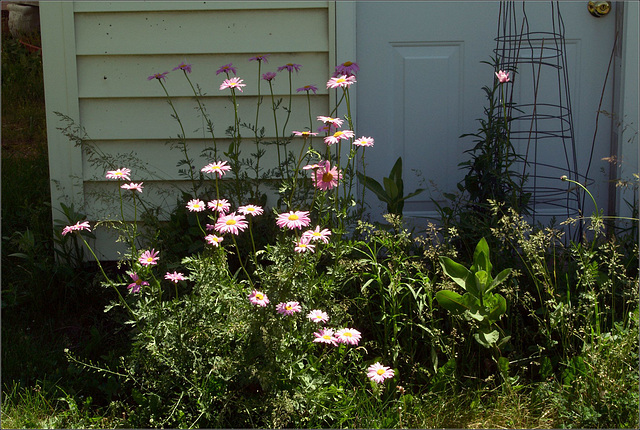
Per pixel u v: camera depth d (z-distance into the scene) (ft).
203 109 12.62
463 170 13.80
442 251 10.04
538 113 13.67
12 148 19.36
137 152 12.67
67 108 12.44
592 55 13.42
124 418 8.45
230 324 8.11
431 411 8.29
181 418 8.07
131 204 12.67
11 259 12.64
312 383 8.02
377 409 8.44
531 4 13.30
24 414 8.31
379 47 13.50
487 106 13.65
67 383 9.18
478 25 13.43
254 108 12.64
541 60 13.43
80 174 12.56
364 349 8.89
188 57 12.48
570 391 8.57
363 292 9.43
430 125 13.73
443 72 13.58
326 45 12.43
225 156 12.76
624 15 12.77
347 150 12.75
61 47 12.26
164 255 11.28
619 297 10.25
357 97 13.61
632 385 8.34
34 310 11.40
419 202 13.89
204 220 11.97
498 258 10.59
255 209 8.42
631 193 12.87
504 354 9.46
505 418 8.12
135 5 12.28
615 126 13.28
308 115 12.66
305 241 8.01
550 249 11.62
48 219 13.78
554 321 9.04
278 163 12.73
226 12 12.37
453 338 9.09
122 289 11.60
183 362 8.24
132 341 9.99
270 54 12.47
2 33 25.58
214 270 8.41
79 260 12.30
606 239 11.82
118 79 12.47
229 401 8.06
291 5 12.30
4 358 9.80
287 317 8.12
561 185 13.80
